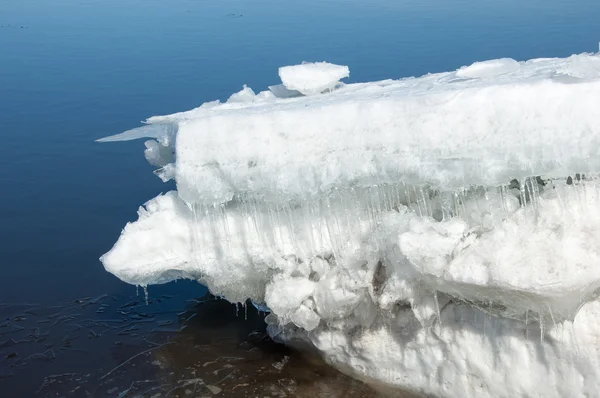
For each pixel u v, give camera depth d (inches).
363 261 224.7
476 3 1060.5
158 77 704.4
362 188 222.4
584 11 911.0
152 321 296.4
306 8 1121.4
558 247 184.5
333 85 282.8
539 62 265.9
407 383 229.8
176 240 244.8
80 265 353.7
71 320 300.0
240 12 1115.9
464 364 213.6
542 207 197.8
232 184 223.0
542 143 191.6
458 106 201.8
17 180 465.1
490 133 197.3
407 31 856.9
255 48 816.9
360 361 238.5
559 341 193.5
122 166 492.1
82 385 253.1
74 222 404.2
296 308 233.6
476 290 195.0
